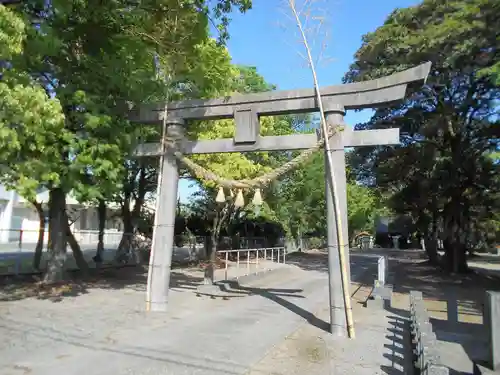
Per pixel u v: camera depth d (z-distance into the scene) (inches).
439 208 917.8
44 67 386.3
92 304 403.2
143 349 263.0
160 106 414.0
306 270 877.8
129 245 769.6
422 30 632.4
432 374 170.7
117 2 382.6
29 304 390.9
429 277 816.9
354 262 1184.8
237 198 377.7
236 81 752.3
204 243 982.4
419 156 814.5
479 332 369.1
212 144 393.4
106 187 394.6
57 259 505.0
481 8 554.3
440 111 761.0
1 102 274.5
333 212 335.3
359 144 336.8
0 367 221.5
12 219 1290.6
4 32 275.4
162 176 407.5
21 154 329.7
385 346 291.3
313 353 269.3
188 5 410.9
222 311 398.0
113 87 410.0
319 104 346.6
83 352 253.0
